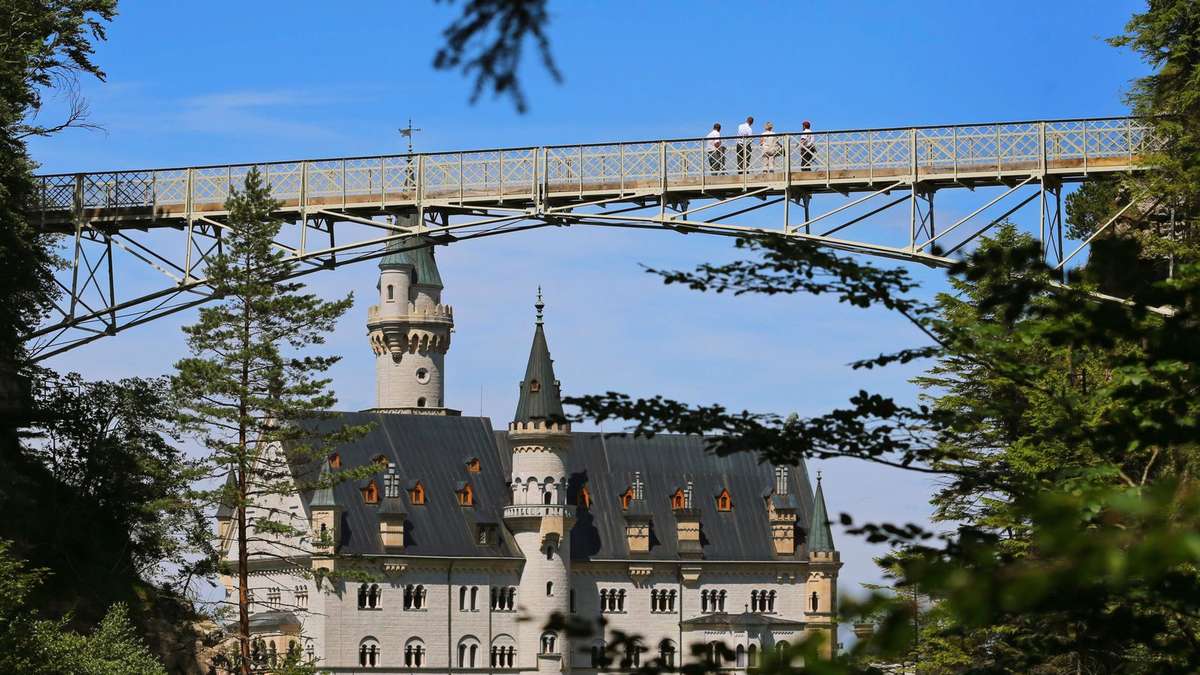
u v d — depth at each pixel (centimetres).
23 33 8281
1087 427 2539
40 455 9125
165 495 9488
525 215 8281
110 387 9456
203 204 8862
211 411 9581
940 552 2194
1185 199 7250
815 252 2856
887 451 2966
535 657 19625
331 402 9919
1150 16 7606
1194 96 7162
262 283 9000
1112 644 2558
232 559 19075
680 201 8150
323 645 18650
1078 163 7606
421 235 8519
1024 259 2381
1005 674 2558
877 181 7844
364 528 19075
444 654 19300
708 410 3012
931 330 2917
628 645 2142
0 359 8538
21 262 8288
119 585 8975
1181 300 2141
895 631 1309
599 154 8225
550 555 19862
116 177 8912
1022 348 2914
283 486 10088
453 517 19675
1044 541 1174
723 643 2148
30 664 6781
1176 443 2330
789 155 7944
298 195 8725
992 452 6103
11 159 8256
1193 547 1114
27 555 8281
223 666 9450
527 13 1484
